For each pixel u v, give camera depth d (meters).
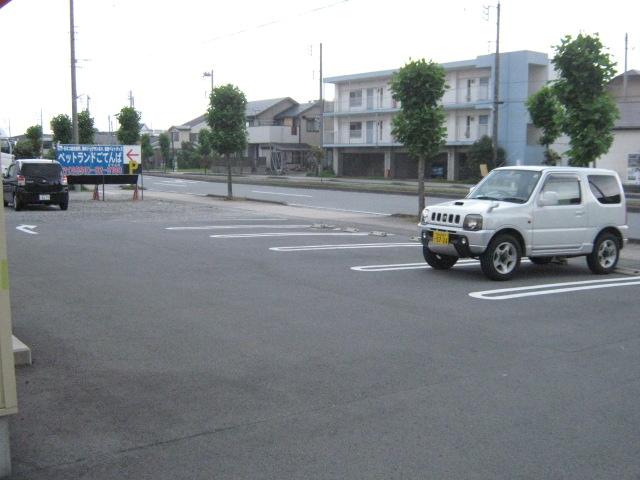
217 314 8.20
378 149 59.41
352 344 7.00
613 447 4.61
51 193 22.73
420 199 20.62
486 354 6.74
